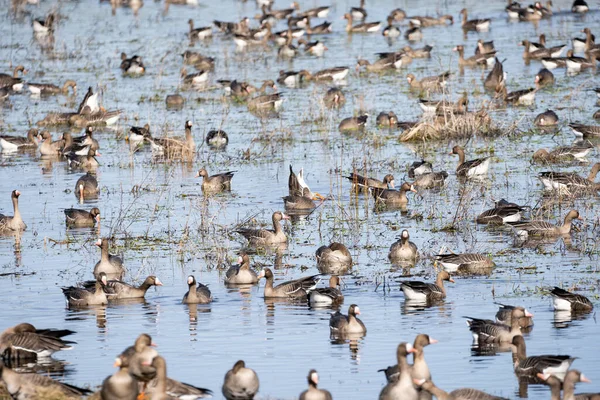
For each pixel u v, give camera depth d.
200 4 101.00
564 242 33.44
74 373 22.67
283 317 27.03
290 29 80.31
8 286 30.05
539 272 30.16
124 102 61.03
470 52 73.19
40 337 23.78
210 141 50.41
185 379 22.27
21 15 91.31
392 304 27.92
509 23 84.81
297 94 63.41
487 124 50.75
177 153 48.28
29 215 38.81
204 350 24.28
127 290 28.95
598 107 55.06
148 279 29.02
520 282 29.23
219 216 37.91
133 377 20.52
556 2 93.88
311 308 27.89
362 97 57.19
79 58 74.38
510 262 31.34
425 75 66.62
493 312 26.70
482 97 58.22
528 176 42.19
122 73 69.19
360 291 29.25
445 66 69.50
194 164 47.25
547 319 26.03
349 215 37.94
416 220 37.09
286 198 38.97
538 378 21.66
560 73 66.75
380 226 36.41
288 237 35.34
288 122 54.91
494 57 68.50
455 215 36.03
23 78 67.62
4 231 36.38
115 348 24.47
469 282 29.59
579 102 56.53
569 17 86.12
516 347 22.70
